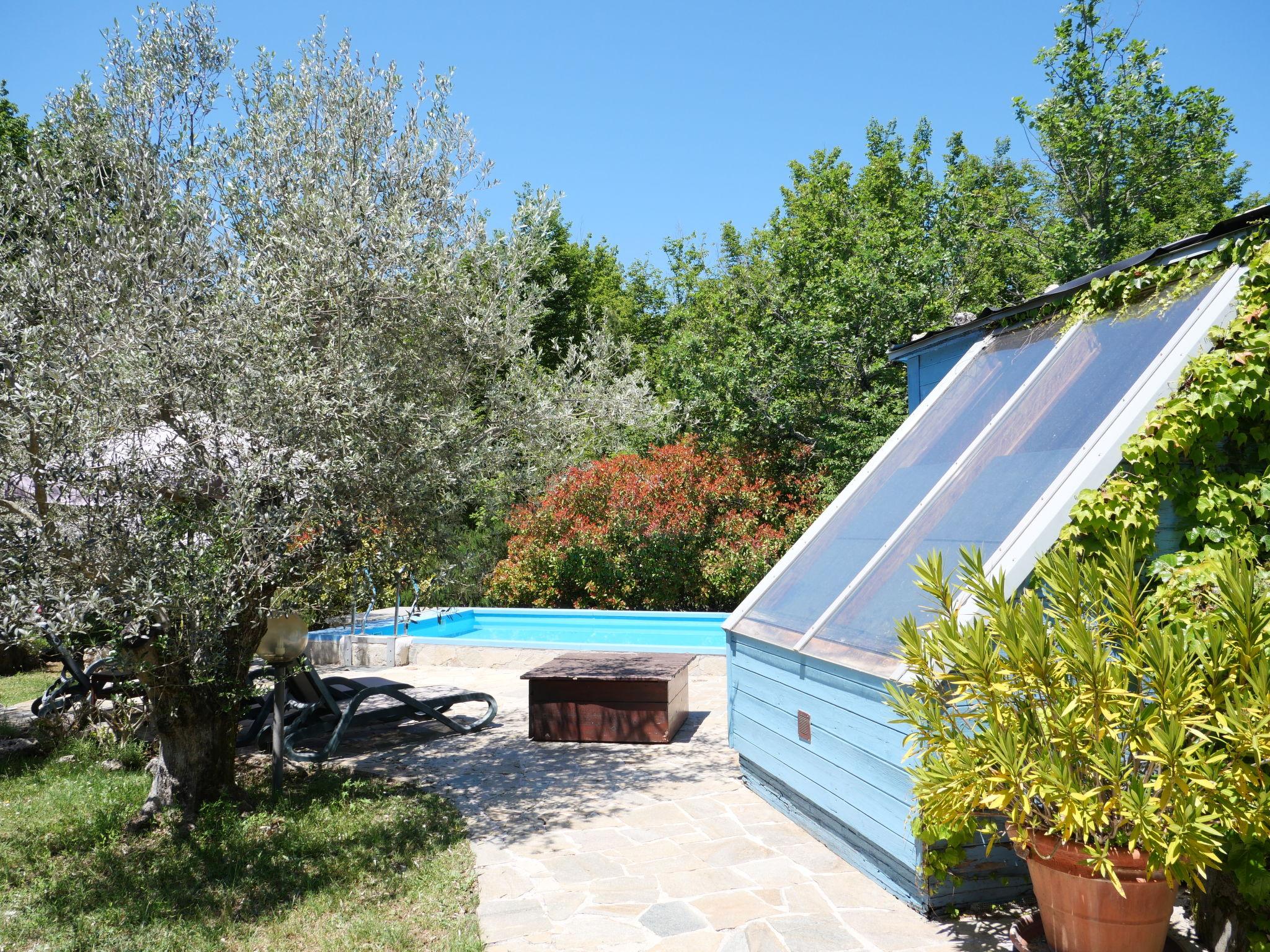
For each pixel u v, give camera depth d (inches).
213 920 176.6
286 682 311.6
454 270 265.1
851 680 194.9
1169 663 125.5
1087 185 916.6
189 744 239.0
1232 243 196.2
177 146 255.8
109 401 194.5
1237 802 126.4
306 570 234.4
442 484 244.1
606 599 681.6
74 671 332.2
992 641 146.5
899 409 682.2
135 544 188.7
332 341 232.5
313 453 211.9
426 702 343.9
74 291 205.5
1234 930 145.8
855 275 730.8
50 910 180.2
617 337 1295.5
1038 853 143.9
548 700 335.9
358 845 220.5
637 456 730.8
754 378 722.2
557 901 184.9
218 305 223.3
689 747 321.4
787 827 230.1
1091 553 171.9
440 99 289.9
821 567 254.4
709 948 161.0
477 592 713.0
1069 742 134.7
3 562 173.5
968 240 922.7
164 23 256.7
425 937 167.8
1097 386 202.7
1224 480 178.7
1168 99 876.6
